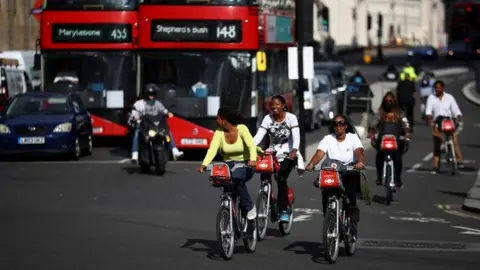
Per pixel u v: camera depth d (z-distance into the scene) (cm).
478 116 9125
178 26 5344
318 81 8175
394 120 3834
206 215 3319
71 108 5312
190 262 2447
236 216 2547
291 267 2395
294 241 2814
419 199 3947
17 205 3531
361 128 6856
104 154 5625
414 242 2845
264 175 2831
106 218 3228
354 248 2584
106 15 5662
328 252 2433
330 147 2575
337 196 2480
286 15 6162
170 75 5366
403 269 2386
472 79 15038
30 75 6788
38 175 4525
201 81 5331
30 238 2812
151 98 4641
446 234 3030
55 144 5144
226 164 2484
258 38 5316
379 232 3050
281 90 6019
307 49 5253
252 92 5312
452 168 4850
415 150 6188
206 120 5319
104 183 4234
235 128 2552
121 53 5691
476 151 6088
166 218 3241
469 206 3647
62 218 3225
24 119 5178
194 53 5338
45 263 2419
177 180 4381
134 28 5659
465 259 2550
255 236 2617
